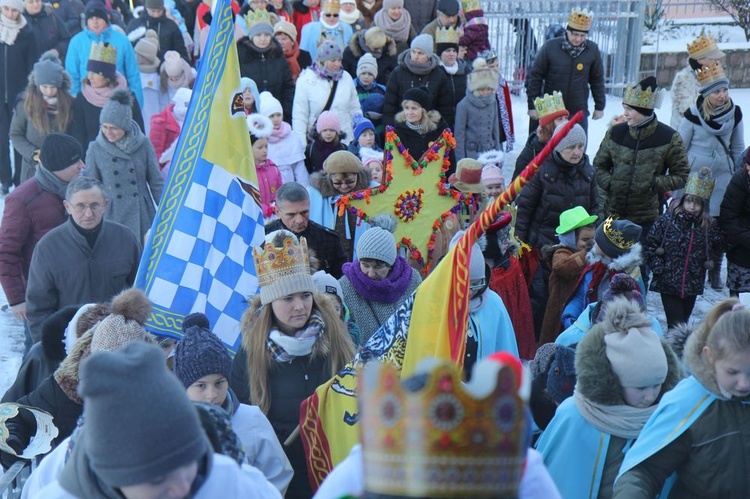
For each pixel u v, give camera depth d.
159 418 1.88
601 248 5.86
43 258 5.51
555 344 4.21
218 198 4.77
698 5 19.48
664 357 3.24
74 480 2.08
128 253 5.68
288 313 3.98
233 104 4.80
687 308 7.47
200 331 3.47
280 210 5.95
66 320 4.28
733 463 2.96
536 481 1.99
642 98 7.87
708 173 7.19
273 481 3.54
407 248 6.61
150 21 12.16
